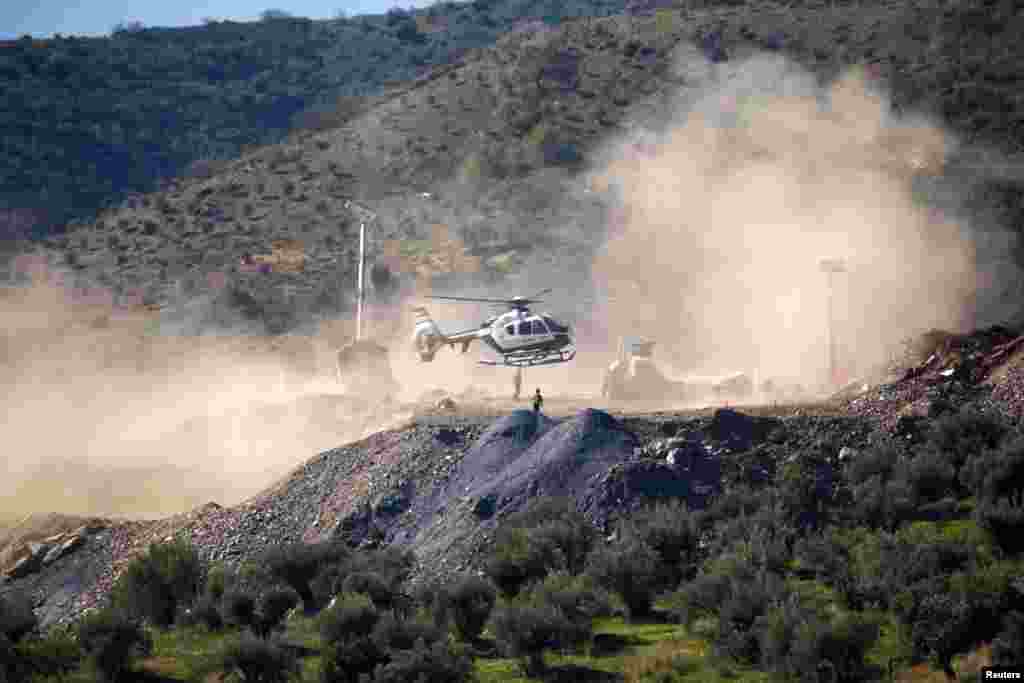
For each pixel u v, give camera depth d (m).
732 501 143.38
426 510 154.75
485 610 124.62
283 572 140.88
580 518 141.12
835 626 102.75
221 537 159.12
